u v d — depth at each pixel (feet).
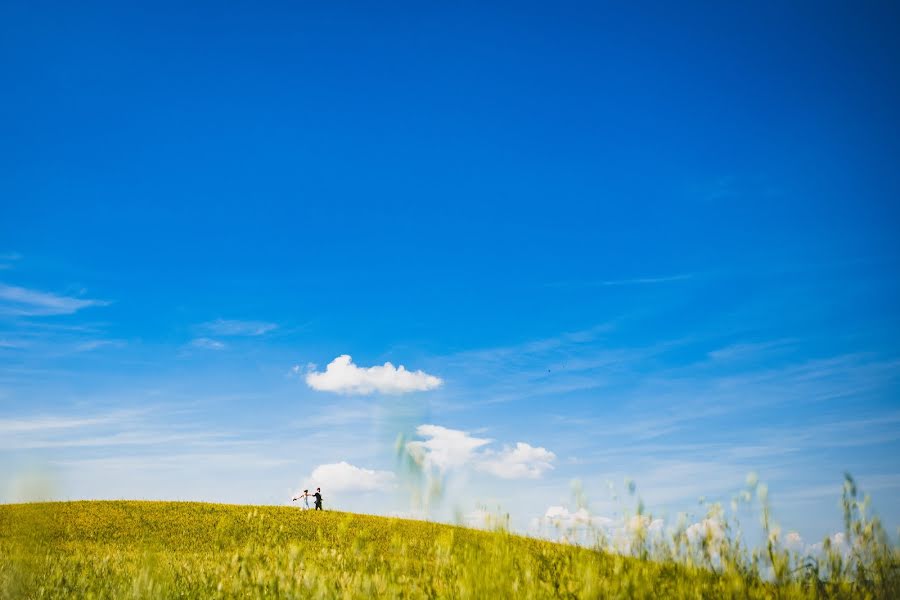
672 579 20.10
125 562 36.24
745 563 19.72
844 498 17.88
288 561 27.09
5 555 31.78
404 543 27.66
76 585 28.68
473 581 20.20
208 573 28.40
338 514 87.71
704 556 20.62
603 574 20.65
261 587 24.30
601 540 22.74
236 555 28.89
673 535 21.29
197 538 64.13
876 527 17.24
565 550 23.20
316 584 23.21
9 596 27.12
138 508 85.46
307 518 81.20
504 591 19.75
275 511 87.61
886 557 17.10
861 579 17.54
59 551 39.09
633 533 22.13
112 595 26.25
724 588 18.70
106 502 88.74
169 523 76.13
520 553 22.85
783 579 18.44
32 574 29.27
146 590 25.44
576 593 19.43
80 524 72.13
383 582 22.77
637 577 19.52
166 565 29.48
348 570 26.68
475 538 23.94
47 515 40.29
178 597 25.12
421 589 21.66
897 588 16.70
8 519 37.68
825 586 17.95
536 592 19.44
